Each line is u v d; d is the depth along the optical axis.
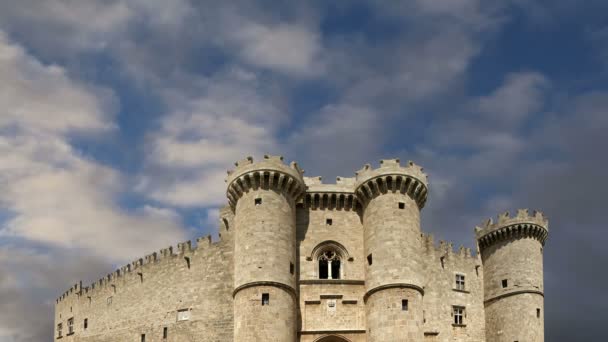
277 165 75.06
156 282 82.31
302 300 74.31
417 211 76.31
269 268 71.44
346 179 79.56
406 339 69.75
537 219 82.31
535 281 80.56
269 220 73.31
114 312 85.19
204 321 77.12
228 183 76.56
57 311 95.06
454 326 78.81
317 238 77.19
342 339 73.19
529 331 78.25
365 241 76.25
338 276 77.69
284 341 69.62
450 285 80.38
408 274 72.25
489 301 81.50
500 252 82.25
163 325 79.62
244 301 70.69
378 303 71.75
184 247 81.62
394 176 75.38
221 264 78.69
